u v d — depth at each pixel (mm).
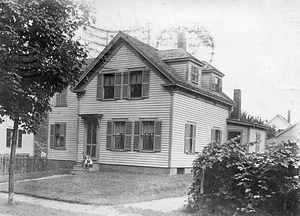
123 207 8250
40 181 12516
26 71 8508
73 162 18828
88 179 12859
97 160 16906
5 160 16578
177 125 15250
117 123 16844
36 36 8328
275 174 6559
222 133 17438
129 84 16406
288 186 6316
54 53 8664
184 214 7316
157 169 15133
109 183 11734
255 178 6727
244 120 15555
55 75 8781
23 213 7473
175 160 15062
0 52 7488
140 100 15992
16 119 8758
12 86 7699
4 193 10812
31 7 7707
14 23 7719
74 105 19266
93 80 17562
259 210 6512
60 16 8250
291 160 6391
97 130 17172
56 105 19812
